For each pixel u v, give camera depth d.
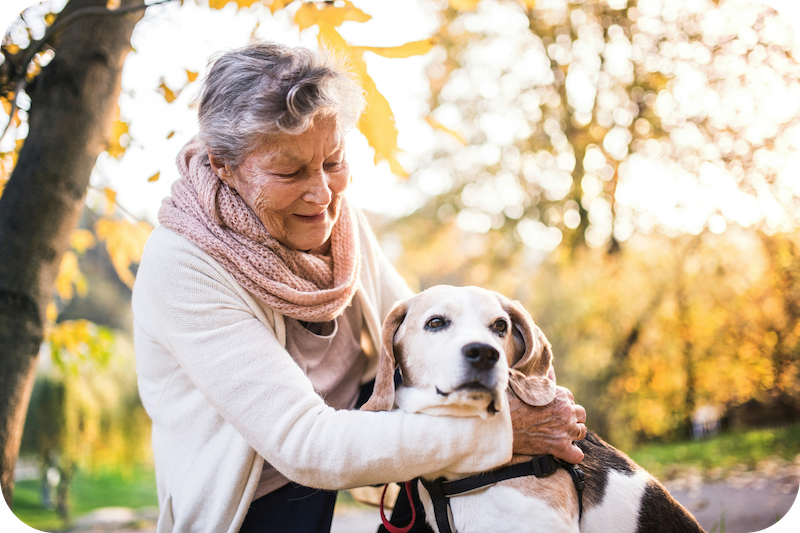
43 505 11.17
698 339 10.00
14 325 2.22
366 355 2.33
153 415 1.99
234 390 1.69
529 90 11.37
